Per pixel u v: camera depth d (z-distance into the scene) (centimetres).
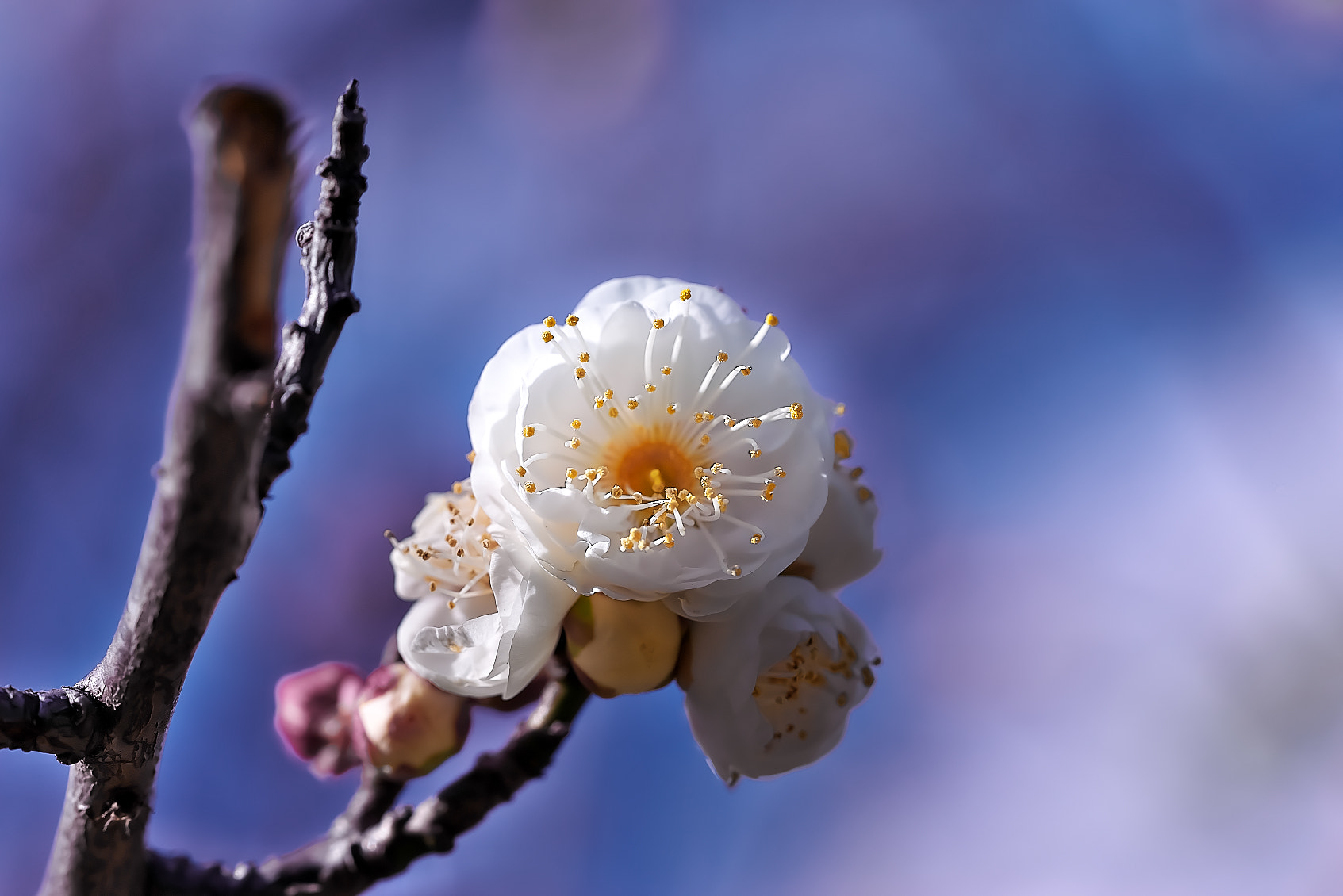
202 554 26
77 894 28
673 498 28
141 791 28
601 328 29
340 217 27
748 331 29
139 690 27
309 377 27
